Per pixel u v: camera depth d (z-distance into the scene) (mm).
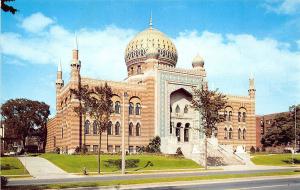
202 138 82125
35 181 37969
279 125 81375
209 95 57500
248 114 96750
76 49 73188
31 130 105938
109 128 75688
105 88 50469
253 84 98125
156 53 84062
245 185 31656
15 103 101625
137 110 79875
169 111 81188
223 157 68812
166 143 74875
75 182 35031
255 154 86812
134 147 77812
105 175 45594
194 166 60438
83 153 66062
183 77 84062
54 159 60562
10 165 53312
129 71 94938
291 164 69625
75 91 50781
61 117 83625
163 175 44219
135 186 31594
